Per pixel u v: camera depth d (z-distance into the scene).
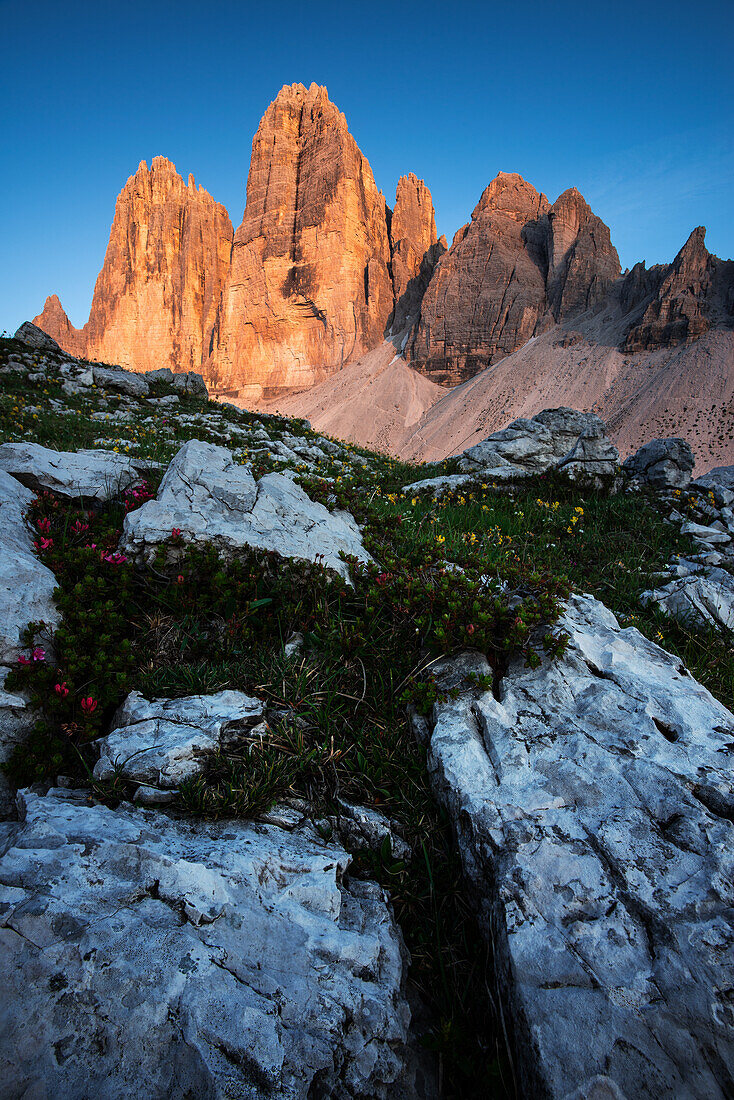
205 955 2.31
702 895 2.69
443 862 3.25
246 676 4.06
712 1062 2.16
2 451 6.19
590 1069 2.15
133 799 3.08
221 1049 2.05
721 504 11.30
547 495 12.07
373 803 3.50
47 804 2.84
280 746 3.56
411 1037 2.54
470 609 4.55
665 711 3.90
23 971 2.10
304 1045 2.18
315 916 2.69
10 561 4.19
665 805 3.15
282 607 4.80
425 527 8.45
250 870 2.72
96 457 6.93
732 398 123.00
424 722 4.03
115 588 4.56
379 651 4.50
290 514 5.75
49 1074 1.90
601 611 5.19
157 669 4.02
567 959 2.50
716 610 6.42
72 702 3.56
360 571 5.30
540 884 2.78
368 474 14.32
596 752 3.52
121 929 2.30
